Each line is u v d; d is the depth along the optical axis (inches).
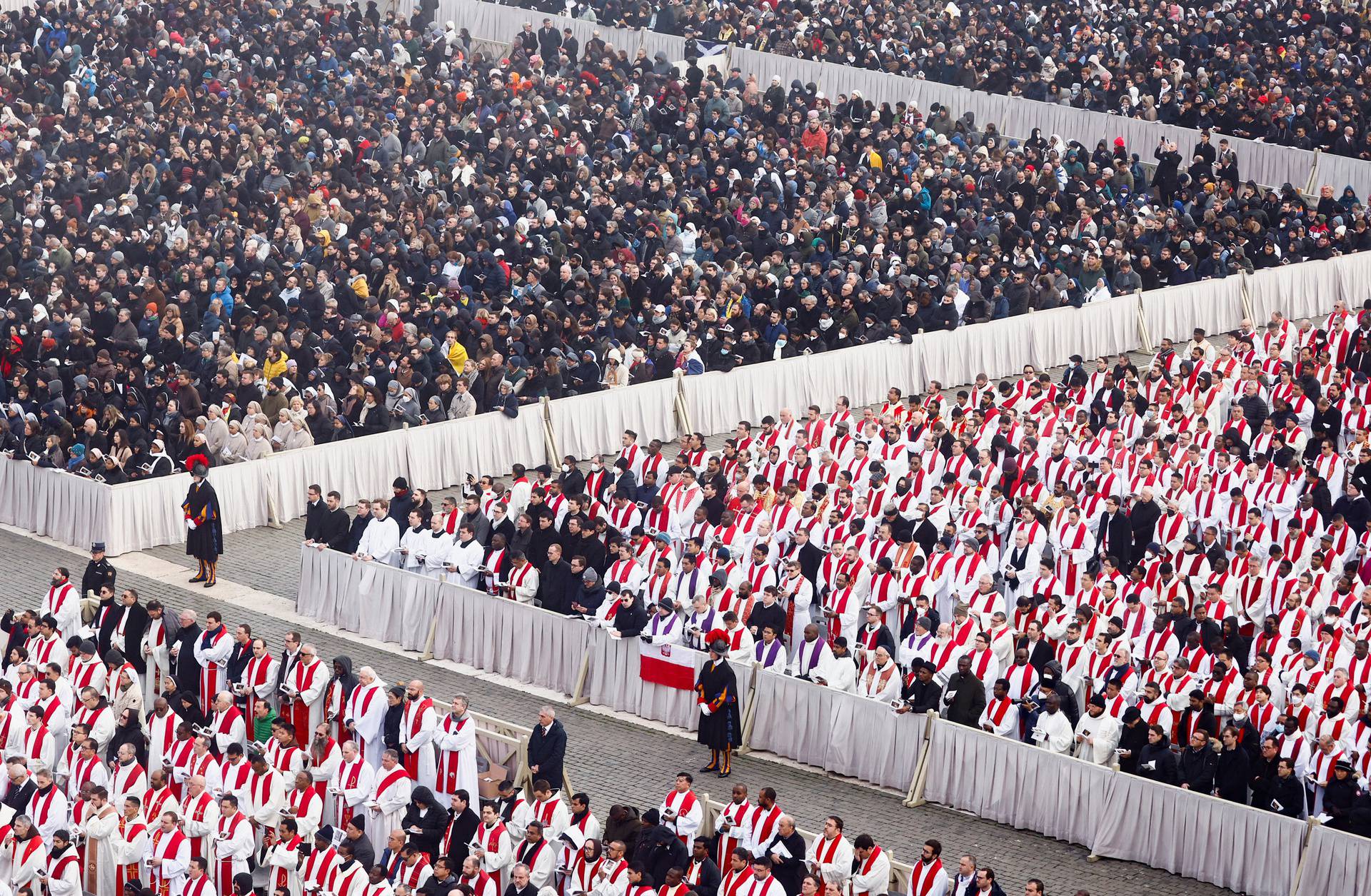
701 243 2410.2
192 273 2177.7
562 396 2052.2
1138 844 1339.8
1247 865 1296.8
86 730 1342.3
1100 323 2343.8
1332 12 3157.0
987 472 1758.1
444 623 1657.2
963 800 1414.9
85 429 1916.8
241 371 1967.3
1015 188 2571.4
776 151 2691.9
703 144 2674.7
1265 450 1815.9
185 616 1508.4
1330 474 1781.5
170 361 2048.5
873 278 2278.5
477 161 2603.3
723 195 2554.1
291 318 2119.8
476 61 3021.7
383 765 1327.5
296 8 3075.8
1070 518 1659.7
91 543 1871.3
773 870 1210.0
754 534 1659.7
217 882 1273.4
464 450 1996.8
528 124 2714.1
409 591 1669.5
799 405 2165.4
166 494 1888.5
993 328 2266.2
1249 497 1712.6
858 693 1465.3
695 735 1536.7
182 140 2591.0
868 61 3112.7
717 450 2052.2
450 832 1269.7
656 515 1729.8
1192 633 1441.9
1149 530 1664.6
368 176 2524.6
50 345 2006.6
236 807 1267.2
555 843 1255.5
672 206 2502.5
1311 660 1393.9
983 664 1453.0
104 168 2524.6
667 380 2102.6
